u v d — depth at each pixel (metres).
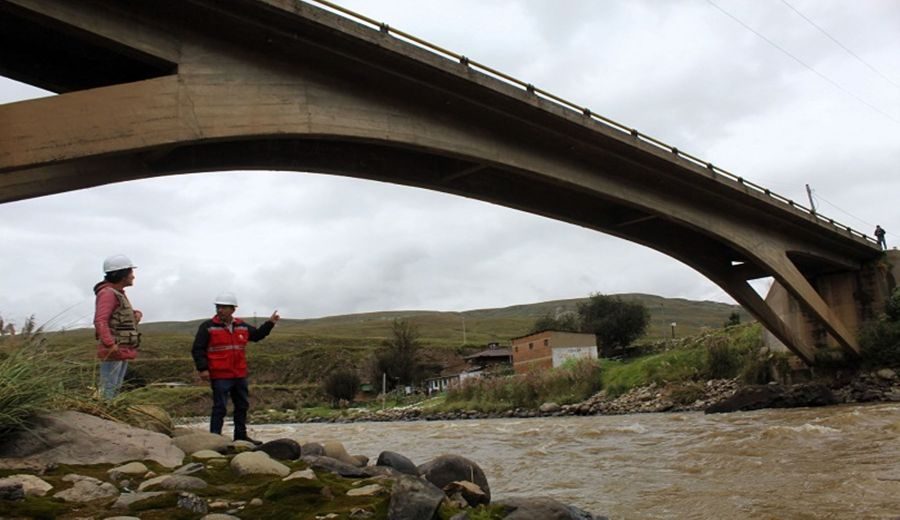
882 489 8.07
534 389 47.12
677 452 13.35
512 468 12.39
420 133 18.56
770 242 32.91
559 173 23.22
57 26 12.12
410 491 4.55
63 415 6.00
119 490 4.86
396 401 73.12
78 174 14.01
